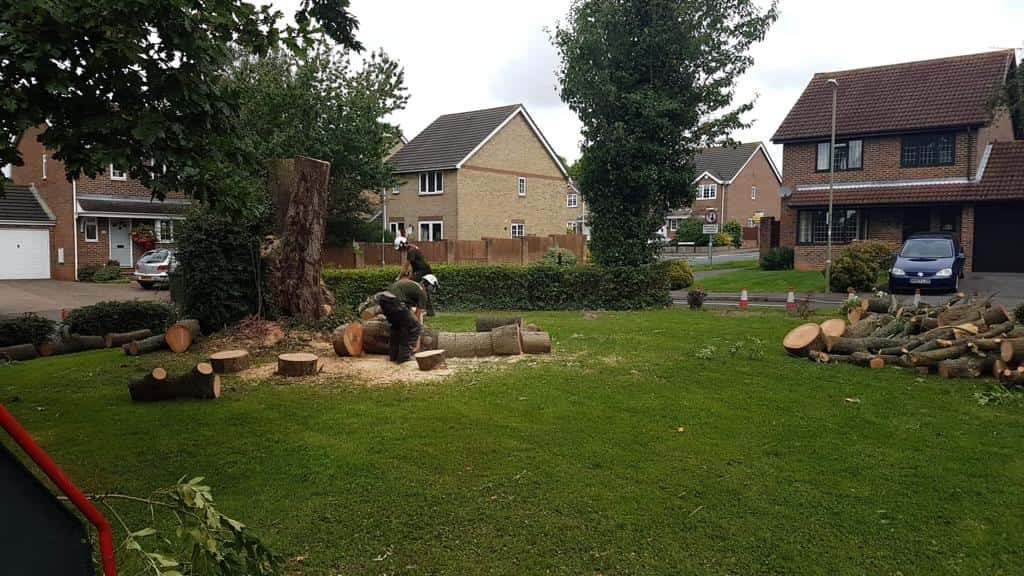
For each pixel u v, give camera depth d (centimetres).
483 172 3838
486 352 972
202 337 1107
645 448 577
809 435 610
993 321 907
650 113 1662
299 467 537
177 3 513
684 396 742
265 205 1100
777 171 6556
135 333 1250
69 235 3112
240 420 664
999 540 416
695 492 488
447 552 404
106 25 511
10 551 190
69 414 701
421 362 870
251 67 2314
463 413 677
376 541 418
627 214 1766
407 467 535
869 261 2188
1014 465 536
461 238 3716
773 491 489
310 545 412
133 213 3133
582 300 1739
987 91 2589
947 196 2539
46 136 547
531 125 4131
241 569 293
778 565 389
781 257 2917
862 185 2781
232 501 474
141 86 555
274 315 1124
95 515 208
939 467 532
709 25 1719
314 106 2362
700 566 388
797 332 975
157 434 623
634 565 389
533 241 3098
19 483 193
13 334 1233
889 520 444
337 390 779
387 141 2605
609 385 791
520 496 480
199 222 1116
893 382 804
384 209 3731
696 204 5947
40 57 487
